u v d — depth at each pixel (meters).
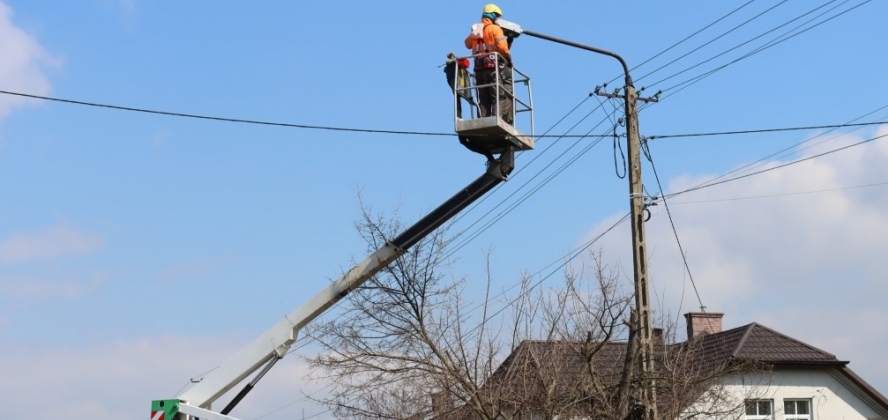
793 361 25.81
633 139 17.20
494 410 14.23
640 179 16.97
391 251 11.83
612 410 14.60
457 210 11.68
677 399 15.40
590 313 15.12
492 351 14.52
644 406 14.65
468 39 11.84
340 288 11.84
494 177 11.50
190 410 11.36
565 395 14.93
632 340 14.81
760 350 25.95
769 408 25.94
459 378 14.12
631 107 17.31
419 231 11.76
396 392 14.29
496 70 11.39
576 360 15.53
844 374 26.47
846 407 26.48
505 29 12.05
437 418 14.34
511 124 11.73
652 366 15.41
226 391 11.77
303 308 11.87
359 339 14.38
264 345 11.76
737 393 23.50
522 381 14.62
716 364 18.81
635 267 16.34
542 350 14.95
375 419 14.42
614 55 17.12
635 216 16.73
